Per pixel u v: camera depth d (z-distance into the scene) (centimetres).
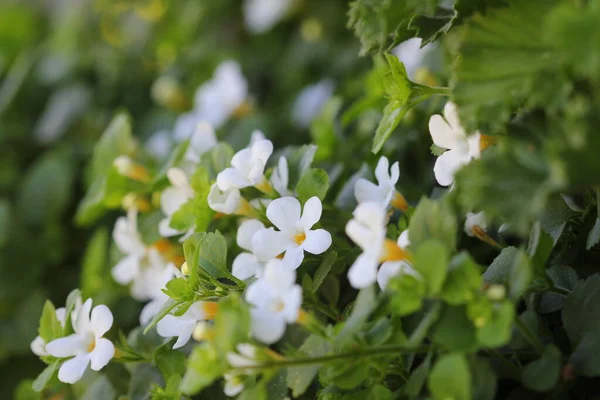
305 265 36
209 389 36
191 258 35
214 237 35
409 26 35
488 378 31
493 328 31
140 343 38
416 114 41
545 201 31
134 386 37
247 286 35
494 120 32
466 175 32
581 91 31
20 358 53
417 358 34
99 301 45
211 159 39
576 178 31
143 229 41
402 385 34
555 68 31
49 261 56
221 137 55
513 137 32
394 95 35
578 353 32
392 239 35
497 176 31
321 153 42
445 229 32
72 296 36
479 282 31
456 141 34
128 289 45
